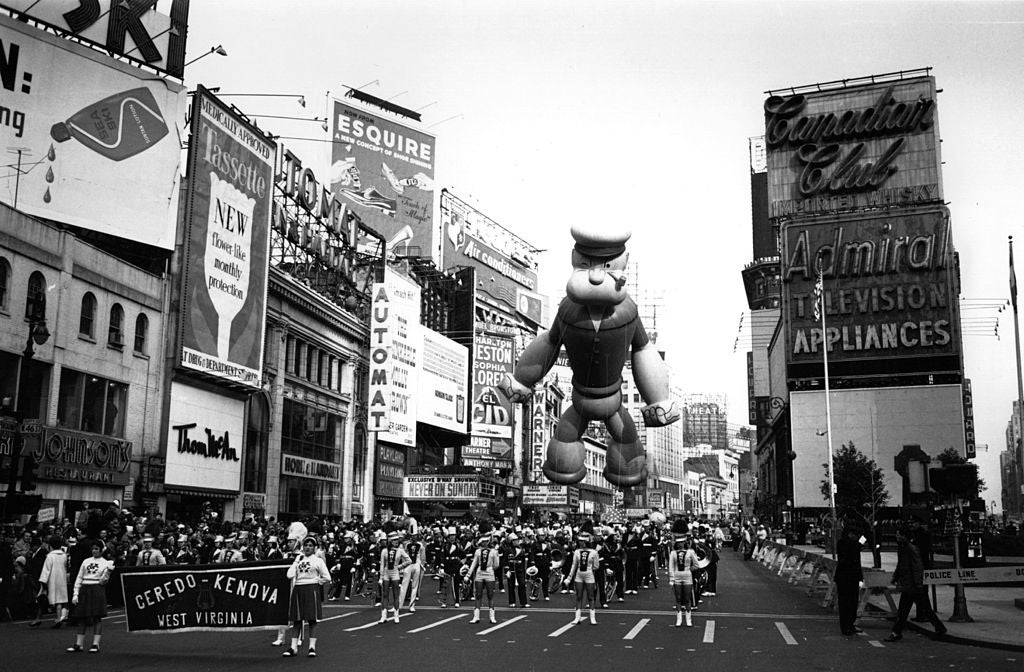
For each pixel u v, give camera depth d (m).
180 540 25.23
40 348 31.06
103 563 15.57
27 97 34.91
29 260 30.86
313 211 55.34
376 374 61.91
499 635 17.64
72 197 35.72
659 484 187.50
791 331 72.44
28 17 36.03
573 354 32.06
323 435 54.81
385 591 20.14
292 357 50.66
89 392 33.94
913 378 69.31
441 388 72.94
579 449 34.41
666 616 21.45
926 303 69.88
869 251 71.62
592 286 29.89
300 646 15.94
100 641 16.20
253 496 45.00
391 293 63.84
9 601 20.11
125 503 35.38
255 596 15.10
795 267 72.94
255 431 46.00
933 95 74.00
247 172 43.62
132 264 36.53
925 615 18.94
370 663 14.02
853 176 74.56
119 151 37.44
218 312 40.81
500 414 82.38
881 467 68.75
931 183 73.00
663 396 33.28
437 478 68.06
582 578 19.70
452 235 114.19
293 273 56.09
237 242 42.47
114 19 38.56
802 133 76.31
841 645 16.30
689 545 19.62
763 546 50.59
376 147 93.25
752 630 18.55
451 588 28.23
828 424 49.62
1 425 28.75
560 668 13.53
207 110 40.38
